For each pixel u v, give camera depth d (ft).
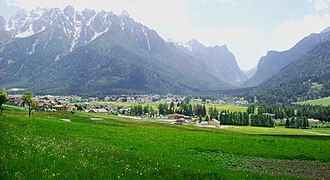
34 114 398.83
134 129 227.20
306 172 111.04
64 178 47.85
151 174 63.77
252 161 128.88
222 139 194.49
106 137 162.91
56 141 99.86
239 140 192.65
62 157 64.69
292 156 145.18
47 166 53.36
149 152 123.54
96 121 347.97
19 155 58.49
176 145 156.76
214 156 134.51
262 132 552.82
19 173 45.24
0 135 81.05
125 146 135.03
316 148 169.68
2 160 51.01
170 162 97.55
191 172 76.23
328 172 113.09
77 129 188.34
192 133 225.35
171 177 64.44
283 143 185.68
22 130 120.78
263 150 156.46
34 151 66.08
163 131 227.20
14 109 524.93
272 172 106.83
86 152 83.25
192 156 126.82
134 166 71.20
